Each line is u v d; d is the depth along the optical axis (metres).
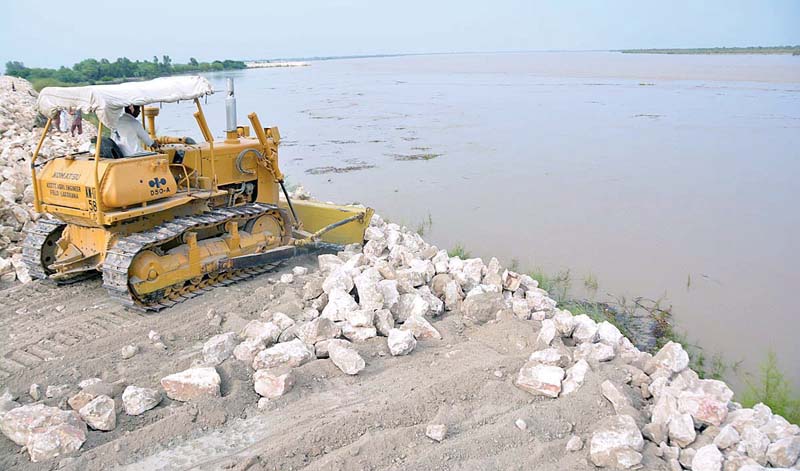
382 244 9.80
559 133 24.94
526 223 13.33
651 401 5.83
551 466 4.79
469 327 7.35
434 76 73.44
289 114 32.88
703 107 32.09
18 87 27.78
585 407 5.45
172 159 8.16
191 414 5.23
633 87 46.09
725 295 9.73
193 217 8.05
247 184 9.48
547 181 17.00
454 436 5.11
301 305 7.38
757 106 32.06
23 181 11.12
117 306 7.55
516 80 59.75
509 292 8.48
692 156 20.02
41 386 5.72
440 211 14.27
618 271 10.62
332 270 8.31
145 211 7.33
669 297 9.64
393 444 4.92
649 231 12.73
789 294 9.77
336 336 6.65
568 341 7.14
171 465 4.75
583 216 13.80
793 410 6.65
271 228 9.08
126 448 4.88
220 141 9.45
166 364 6.14
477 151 21.44
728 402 5.82
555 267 10.78
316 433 4.99
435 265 8.84
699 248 11.73
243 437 5.09
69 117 7.38
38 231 8.07
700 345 8.26
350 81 65.81
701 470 4.63
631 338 8.40
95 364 6.12
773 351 8.10
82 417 5.16
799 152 20.36
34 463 4.73
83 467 4.68
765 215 13.77
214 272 8.10
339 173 18.33
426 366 6.25
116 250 7.11
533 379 5.79
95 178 6.88
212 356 6.04
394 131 26.20
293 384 5.75
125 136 7.64
